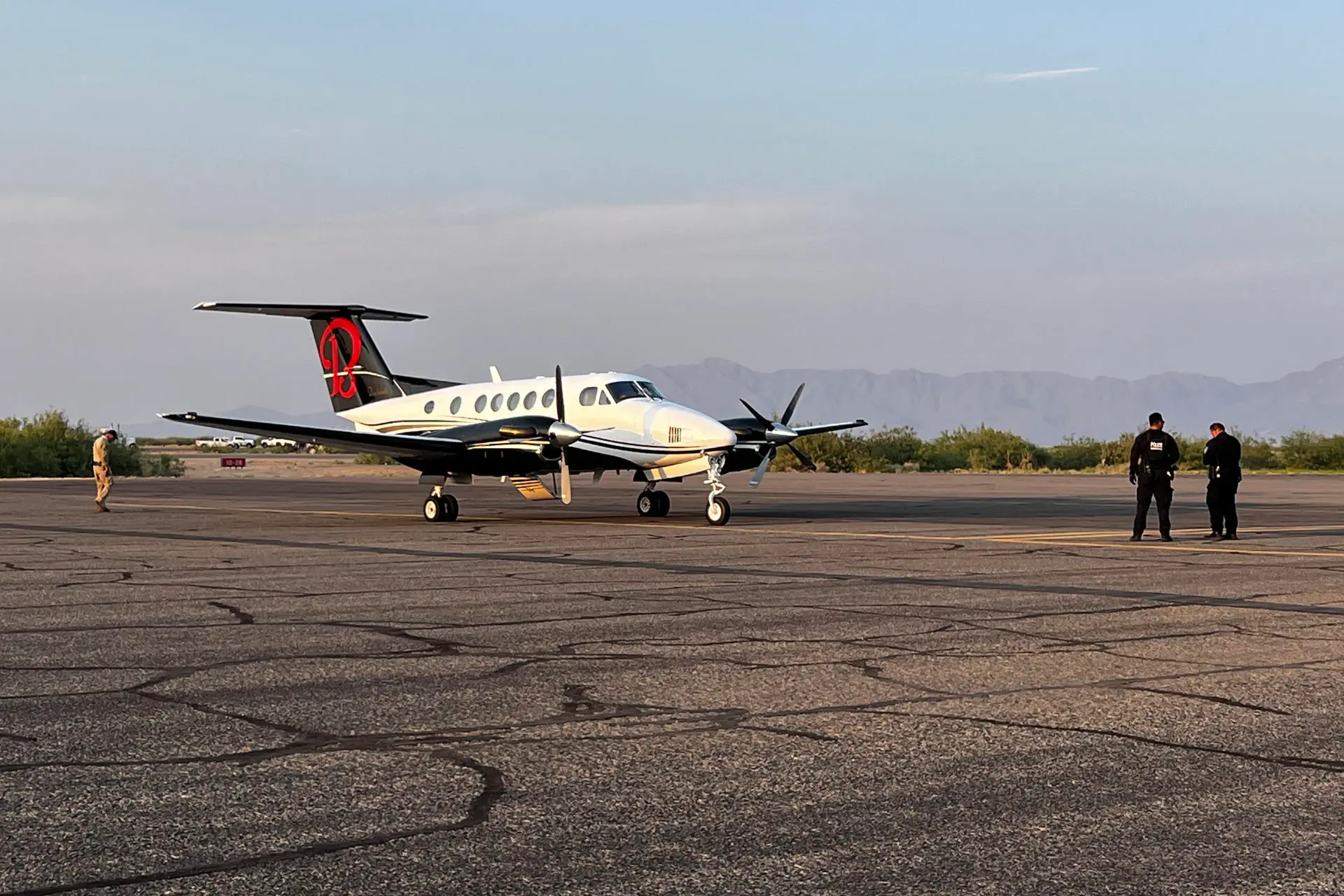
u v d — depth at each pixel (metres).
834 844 4.37
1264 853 4.28
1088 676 7.57
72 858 4.17
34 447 54.38
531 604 10.99
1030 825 4.58
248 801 4.84
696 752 5.65
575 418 23.34
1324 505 28.31
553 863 4.16
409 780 5.15
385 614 10.35
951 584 12.63
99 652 8.37
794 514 25.36
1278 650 8.52
